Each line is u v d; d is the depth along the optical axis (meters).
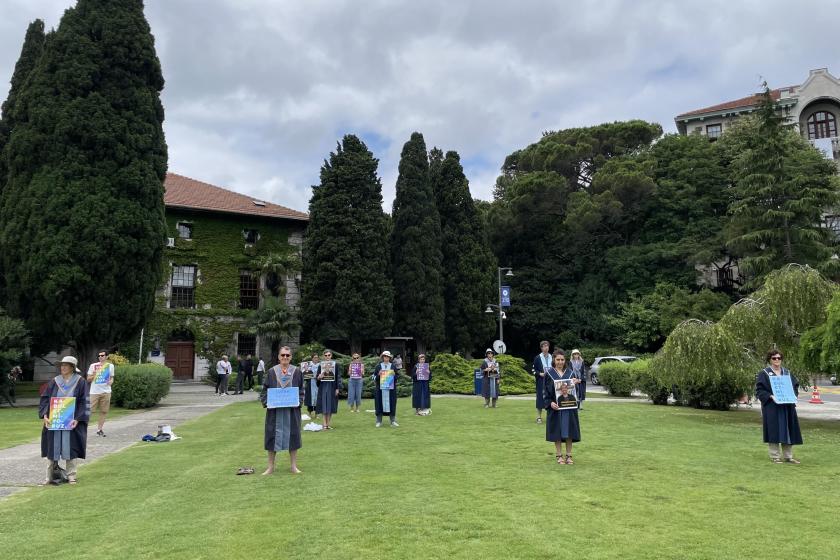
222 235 38.19
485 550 5.01
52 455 7.75
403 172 40.28
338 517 6.00
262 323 35.09
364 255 36.19
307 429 13.16
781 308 14.86
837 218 42.56
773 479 7.86
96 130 23.81
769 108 37.41
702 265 43.69
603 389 31.38
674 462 9.08
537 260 48.72
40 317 22.48
